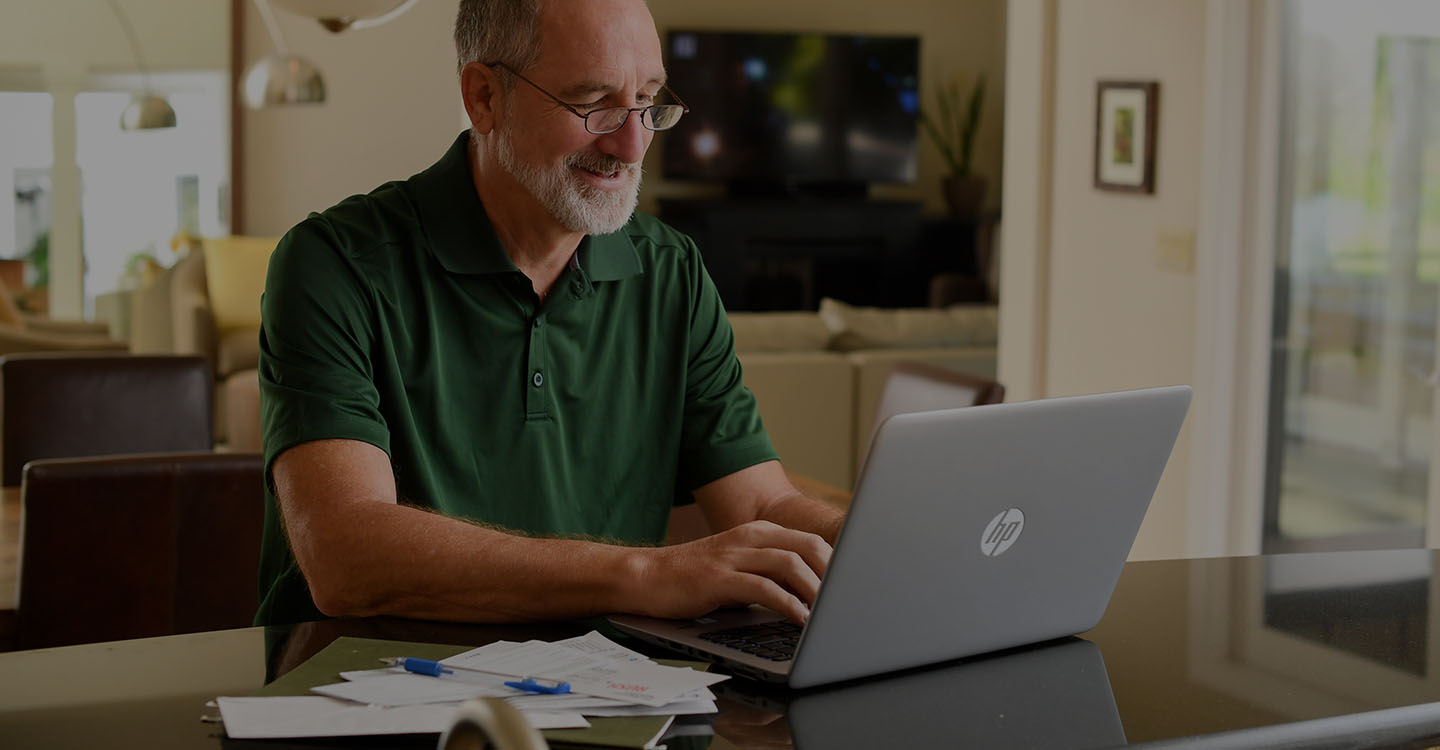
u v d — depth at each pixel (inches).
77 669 41.3
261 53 265.6
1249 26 145.0
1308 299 142.5
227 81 263.6
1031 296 175.2
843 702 39.0
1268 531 148.7
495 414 59.7
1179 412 44.7
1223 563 57.7
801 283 375.6
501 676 39.4
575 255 60.6
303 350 54.4
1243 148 146.4
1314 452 142.4
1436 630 47.9
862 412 192.2
